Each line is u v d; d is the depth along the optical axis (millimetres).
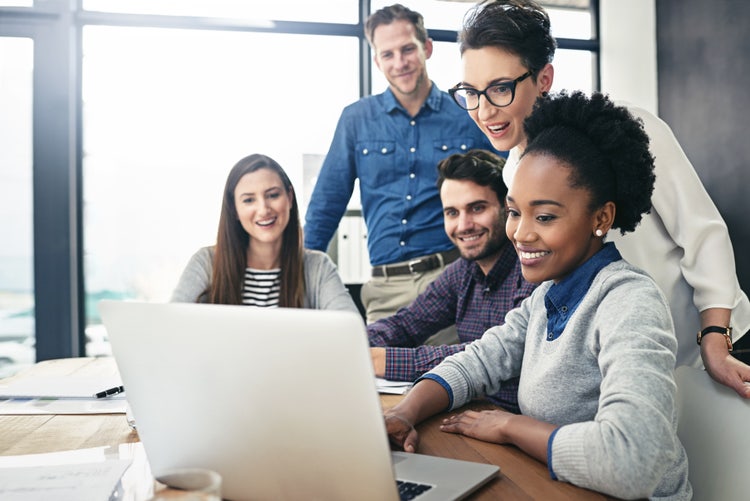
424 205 2691
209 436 760
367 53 3207
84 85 3066
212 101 3133
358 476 674
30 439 1063
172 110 3113
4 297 3041
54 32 2996
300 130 3197
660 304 896
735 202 2533
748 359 2160
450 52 3281
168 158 3123
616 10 3268
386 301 2658
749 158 2453
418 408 1111
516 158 1665
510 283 1603
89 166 3090
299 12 3168
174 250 3160
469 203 1635
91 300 3123
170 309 721
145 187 3119
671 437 772
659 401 785
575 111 975
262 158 2049
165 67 3102
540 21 1553
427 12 3252
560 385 983
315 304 2100
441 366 1210
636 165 958
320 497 710
